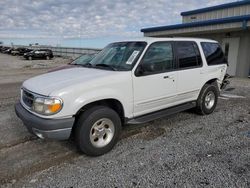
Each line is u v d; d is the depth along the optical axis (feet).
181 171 10.50
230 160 11.39
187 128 15.89
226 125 16.40
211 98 18.88
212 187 9.30
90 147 11.68
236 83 35.70
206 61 17.75
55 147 13.19
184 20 63.57
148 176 10.16
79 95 11.12
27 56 113.60
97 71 13.17
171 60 15.10
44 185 9.64
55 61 104.42
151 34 57.98
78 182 9.81
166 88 14.76
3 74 54.24
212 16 54.60
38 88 11.49
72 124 11.02
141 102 13.60
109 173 10.45
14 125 16.74
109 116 12.16
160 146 13.11
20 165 11.23
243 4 46.44
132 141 13.88
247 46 43.45
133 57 13.37
